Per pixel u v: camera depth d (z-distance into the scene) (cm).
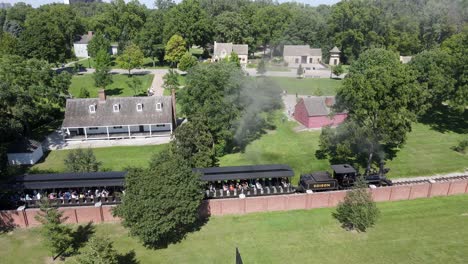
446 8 14300
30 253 3189
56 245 3098
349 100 4488
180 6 12912
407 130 4334
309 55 12875
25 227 3562
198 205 3388
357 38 13012
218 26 13438
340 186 4269
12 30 14738
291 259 3155
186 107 5406
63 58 10306
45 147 5694
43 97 6291
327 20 14050
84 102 6088
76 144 5828
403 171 4934
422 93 5128
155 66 12125
